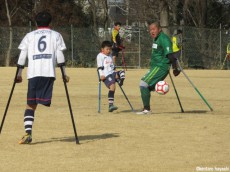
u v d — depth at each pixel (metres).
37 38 19.09
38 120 25.12
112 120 25.25
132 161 16.52
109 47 29.02
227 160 16.64
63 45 19.22
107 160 16.67
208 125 23.62
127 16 102.00
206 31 83.00
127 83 48.28
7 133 21.50
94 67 80.19
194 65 82.19
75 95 37.75
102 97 36.53
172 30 81.06
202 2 95.88
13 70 66.44
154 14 97.00
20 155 17.44
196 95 38.59
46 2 96.19
